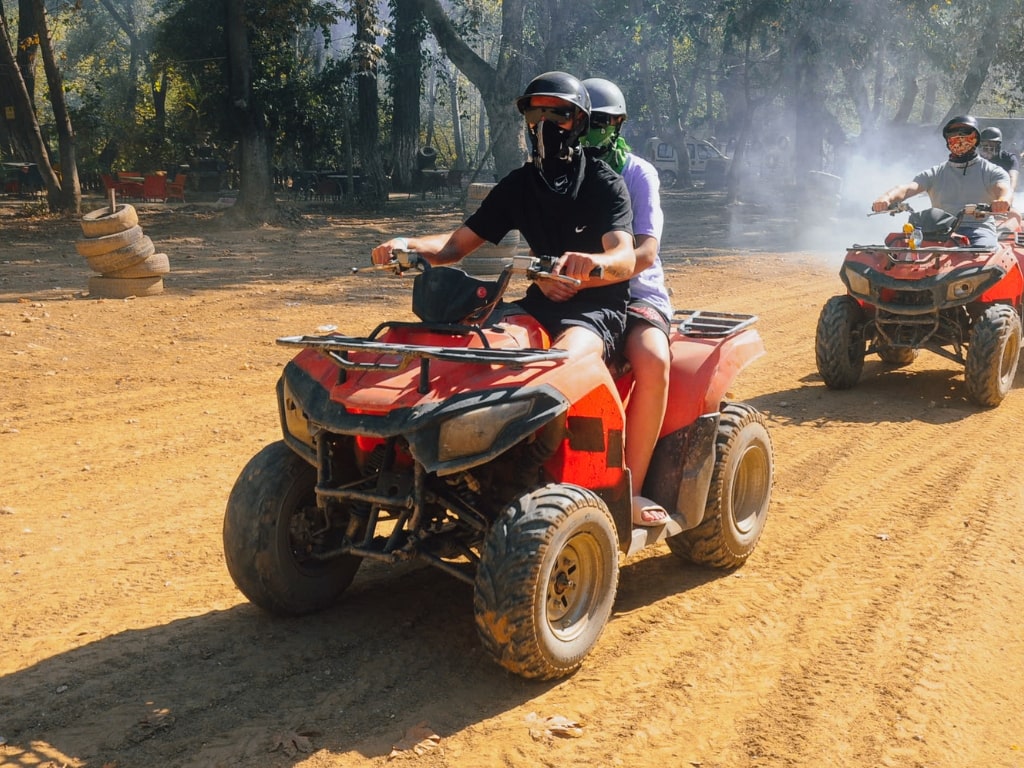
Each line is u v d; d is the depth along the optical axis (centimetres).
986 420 866
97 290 1474
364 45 3522
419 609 483
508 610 385
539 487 405
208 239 2458
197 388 938
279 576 453
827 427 838
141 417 836
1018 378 1029
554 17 3431
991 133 1129
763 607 493
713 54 5559
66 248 2180
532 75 3547
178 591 504
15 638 452
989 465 731
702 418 491
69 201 2989
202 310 1368
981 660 440
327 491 419
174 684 410
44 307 1353
